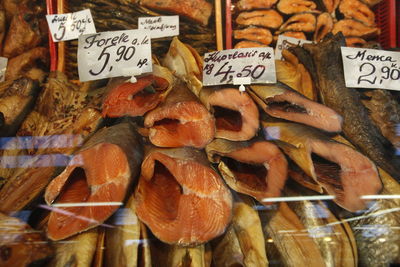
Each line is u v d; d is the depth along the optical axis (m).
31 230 0.42
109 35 0.54
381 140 0.55
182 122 0.47
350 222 0.47
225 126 0.50
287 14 0.79
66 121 0.54
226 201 0.42
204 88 0.54
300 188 0.48
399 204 0.47
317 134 0.47
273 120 0.51
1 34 0.77
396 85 0.57
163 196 0.45
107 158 0.43
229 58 0.54
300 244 0.45
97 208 0.42
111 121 0.52
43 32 0.78
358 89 0.62
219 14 0.73
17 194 0.46
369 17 0.81
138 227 0.43
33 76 0.73
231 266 0.45
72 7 0.72
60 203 0.42
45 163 0.48
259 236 0.45
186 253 0.43
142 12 0.74
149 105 0.48
